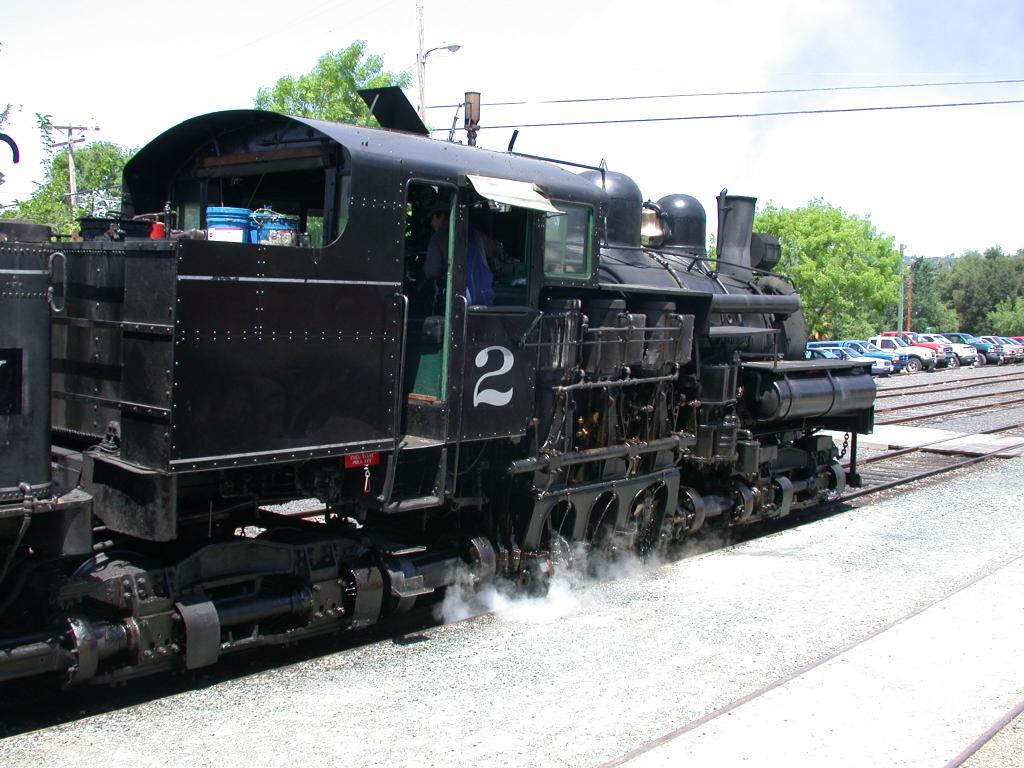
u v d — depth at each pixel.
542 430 7.17
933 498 12.08
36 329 4.59
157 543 5.70
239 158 6.38
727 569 8.54
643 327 7.71
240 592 5.81
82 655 4.82
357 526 7.01
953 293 109.31
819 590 7.79
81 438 5.75
